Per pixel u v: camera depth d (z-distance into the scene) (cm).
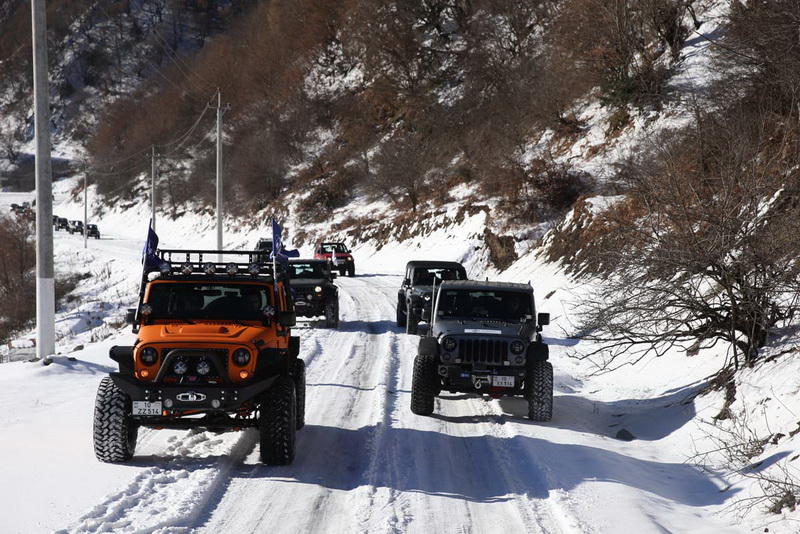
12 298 5284
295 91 9056
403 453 884
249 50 11888
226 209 8169
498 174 4291
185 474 776
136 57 19950
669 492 773
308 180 7400
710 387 1041
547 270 2695
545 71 4816
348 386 1304
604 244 1170
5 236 5919
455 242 4194
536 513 688
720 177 1022
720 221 957
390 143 6006
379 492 739
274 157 7788
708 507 731
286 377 838
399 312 2189
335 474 805
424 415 1096
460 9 7575
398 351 1722
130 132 13588
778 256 966
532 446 905
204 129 10906
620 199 2498
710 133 1218
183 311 888
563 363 1582
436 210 4803
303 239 6366
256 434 970
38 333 1531
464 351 1070
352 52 9031
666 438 980
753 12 1906
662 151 1112
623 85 3984
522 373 1060
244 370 802
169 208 9669
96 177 12888
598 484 758
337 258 4206
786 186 1008
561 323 2036
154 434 958
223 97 11219
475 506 709
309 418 1063
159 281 901
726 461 829
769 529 634
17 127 19000
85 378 1376
